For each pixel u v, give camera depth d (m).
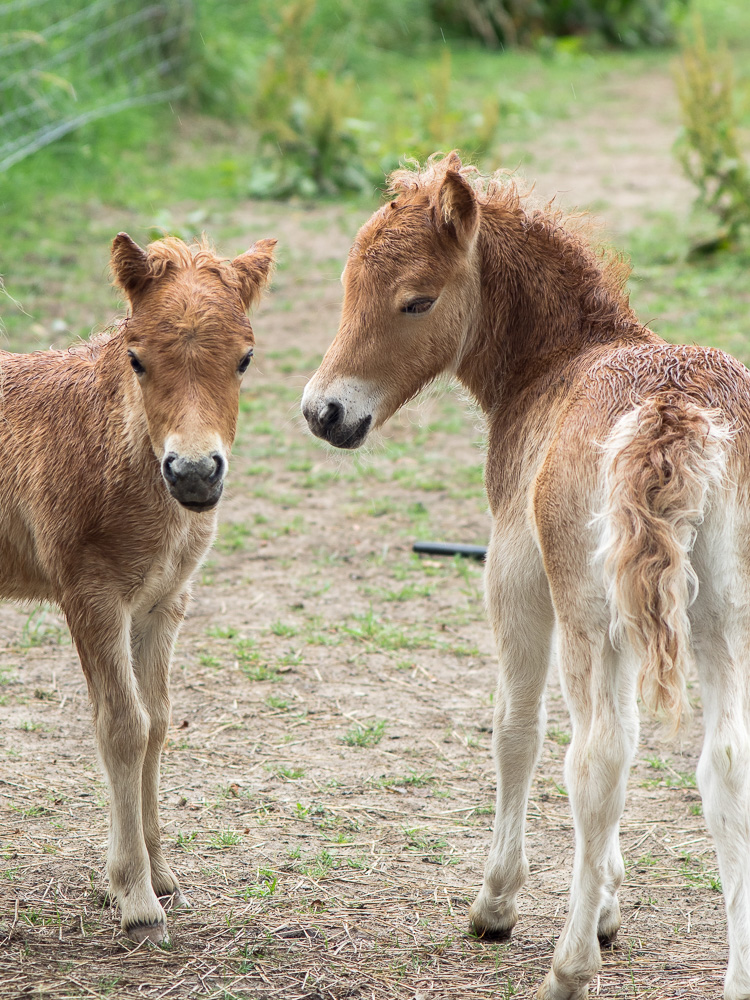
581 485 4.65
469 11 32.94
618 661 4.60
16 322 14.11
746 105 18.80
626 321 5.52
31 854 5.98
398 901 5.73
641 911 5.73
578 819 4.51
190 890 5.76
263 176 20.91
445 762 7.24
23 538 5.60
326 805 6.67
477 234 5.58
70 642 8.68
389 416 5.70
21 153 18.77
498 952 5.29
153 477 5.21
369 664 8.48
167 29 23.89
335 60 27.47
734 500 4.51
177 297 4.89
